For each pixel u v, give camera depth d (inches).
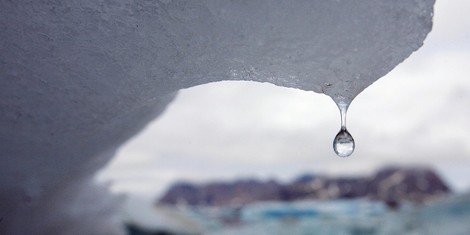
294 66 5.0
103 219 9.9
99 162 7.4
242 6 4.6
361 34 4.6
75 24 4.9
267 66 5.1
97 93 5.6
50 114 5.7
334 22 4.6
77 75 5.3
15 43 5.0
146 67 5.3
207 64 5.2
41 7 4.7
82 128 6.0
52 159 6.3
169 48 5.1
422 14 4.5
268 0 4.5
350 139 4.9
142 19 4.8
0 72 5.2
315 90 5.1
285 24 4.6
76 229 9.1
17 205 6.8
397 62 4.8
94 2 4.7
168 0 4.6
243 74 5.3
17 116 5.6
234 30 4.8
